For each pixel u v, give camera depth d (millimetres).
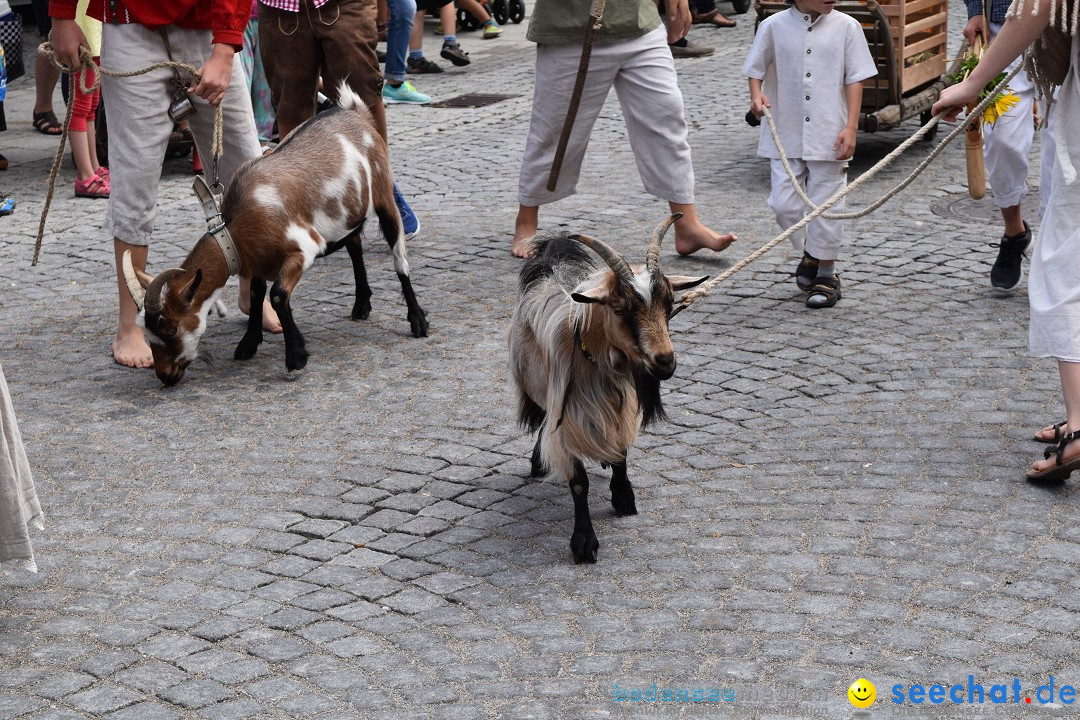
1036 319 4582
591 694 3471
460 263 7699
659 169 7465
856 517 4430
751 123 9906
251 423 5500
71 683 3582
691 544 4316
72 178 10281
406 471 4992
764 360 5965
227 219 5891
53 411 5688
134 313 6277
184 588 4129
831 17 6555
